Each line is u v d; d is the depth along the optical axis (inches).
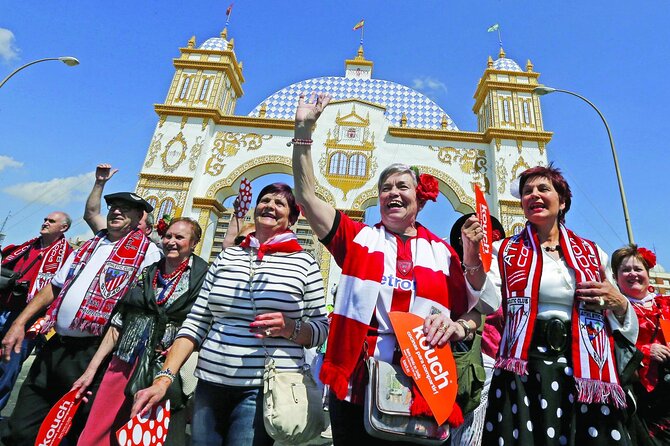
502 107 701.3
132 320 115.5
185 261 127.7
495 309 81.6
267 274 101.3
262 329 89.7
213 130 700.7
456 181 657.0
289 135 690.8
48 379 122.0
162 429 103.5
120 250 140.3
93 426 105.6
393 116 733.3
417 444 72.1
